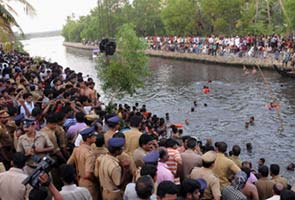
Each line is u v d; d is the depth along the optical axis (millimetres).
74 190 6664
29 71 21672
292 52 42969
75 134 9969
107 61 29125
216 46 57438
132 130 9219
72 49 126812
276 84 38906
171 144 9297
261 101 33250
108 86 28984
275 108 30094
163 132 19188
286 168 20109
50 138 9109
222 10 59906
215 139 25328
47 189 6141
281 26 46062
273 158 21547
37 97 14469
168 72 54656
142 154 8203
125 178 7781
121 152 7898
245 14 54719
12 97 13867
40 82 18859
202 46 61062
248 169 9781
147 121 18141
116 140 7805
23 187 6621
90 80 16766
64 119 10562
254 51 49156
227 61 53750
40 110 11258
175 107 34219
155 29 90688
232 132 26297
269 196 9781
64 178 6672
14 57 36125
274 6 43938
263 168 9969
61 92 14547
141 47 29781
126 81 28562
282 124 26812
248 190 8773
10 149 10016
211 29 69250
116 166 7625
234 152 10922
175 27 74500
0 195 6738
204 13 66312
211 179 7996
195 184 6574
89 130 8406
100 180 7805
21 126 9500
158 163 7848
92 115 10398
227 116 30000
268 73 45031
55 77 19188
